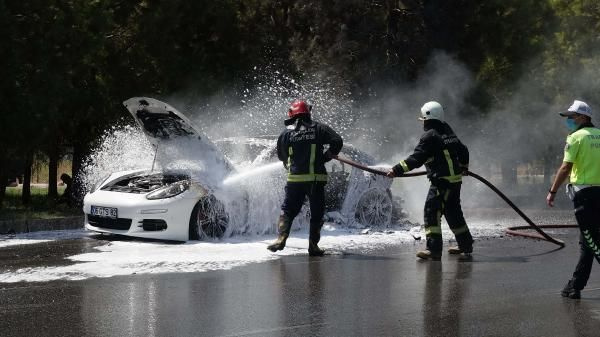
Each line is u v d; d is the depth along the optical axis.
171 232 10.41
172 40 17.47
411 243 10.88
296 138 9.68
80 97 16.33
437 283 7.73
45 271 8.19
